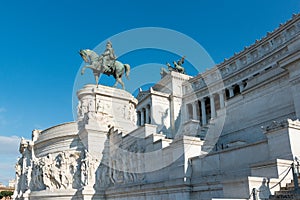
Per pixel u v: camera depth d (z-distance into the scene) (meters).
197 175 16.12
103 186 24.66
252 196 10.51
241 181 10.92
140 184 19.72
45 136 29.27
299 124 13.31
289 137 12.88
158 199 17.86
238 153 14.83
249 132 25.75
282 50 45.47
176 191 16.45
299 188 10.05
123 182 22.36
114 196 22.94
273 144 13.48
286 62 22.09
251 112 26.11
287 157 12.77
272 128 13.65
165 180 17.59
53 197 24.98
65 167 25.92
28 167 29.70
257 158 13.98
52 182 26.17
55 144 28.06
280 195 10.33
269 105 24.36
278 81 23.81
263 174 12.16
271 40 48.38
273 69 25.45
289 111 22.36
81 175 24.81
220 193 14.12
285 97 22.97
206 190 14.99
